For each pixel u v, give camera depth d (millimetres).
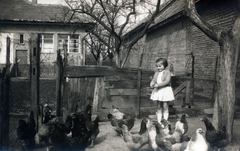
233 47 4152
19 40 17703
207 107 7363
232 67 4168
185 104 6727
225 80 4199
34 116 4273
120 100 6215
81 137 3691
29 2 20984
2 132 3584
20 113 6438
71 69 5359
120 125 4547
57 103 4914
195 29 10648
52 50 18578
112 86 6109
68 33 18312
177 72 12469
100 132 5082
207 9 9734
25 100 7125
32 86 4289
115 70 6062
